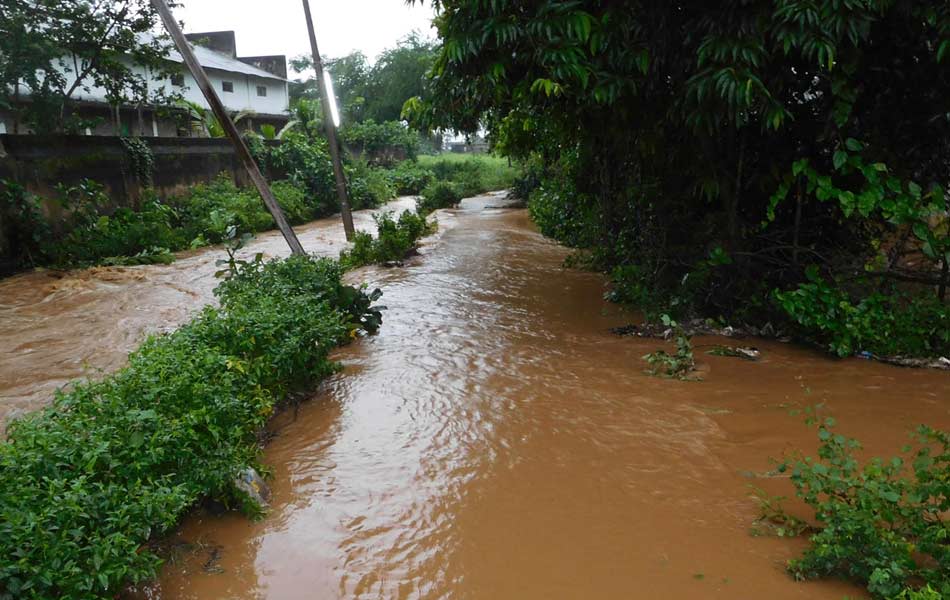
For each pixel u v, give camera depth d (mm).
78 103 17375
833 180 6395
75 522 2605
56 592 2438
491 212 22906
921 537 2758
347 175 24094
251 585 2992
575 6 5824
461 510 3586
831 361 5883
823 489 3021
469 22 6012
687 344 5734
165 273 11578
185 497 3070
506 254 12734
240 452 3754
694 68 5840
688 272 7461
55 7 12992
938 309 5801
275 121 31297
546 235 15453
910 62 5734
